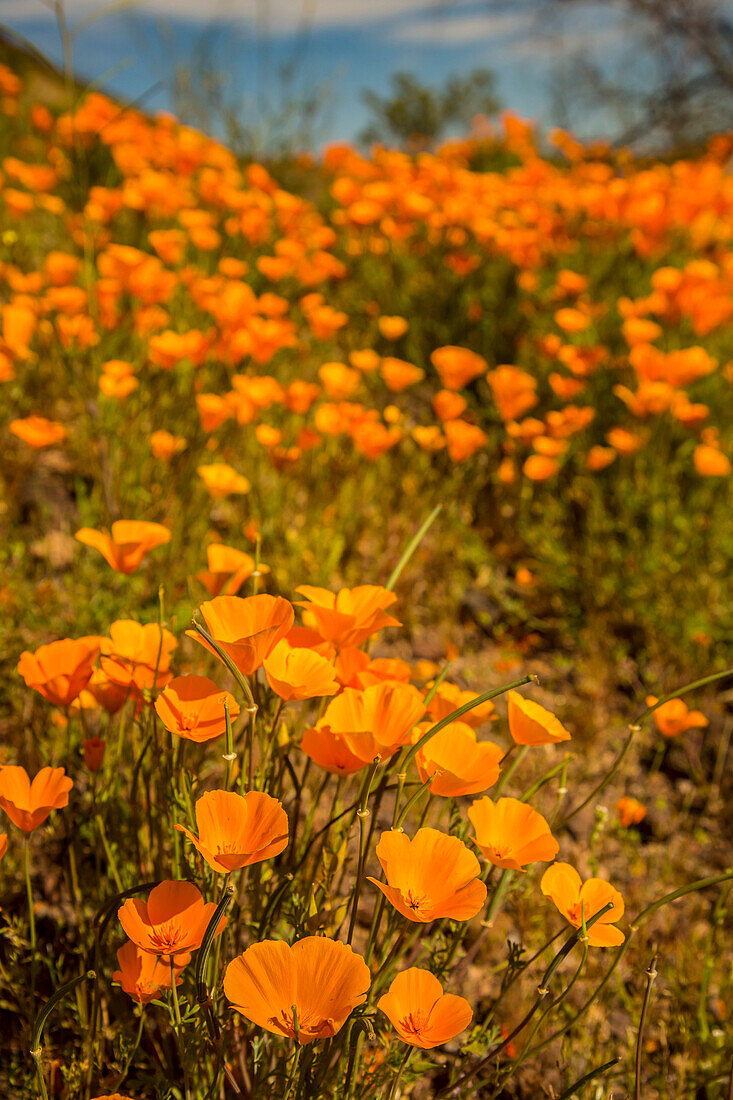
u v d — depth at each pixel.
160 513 2.63
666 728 1.84
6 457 2.89
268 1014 0.93
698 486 3.56
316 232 4.48
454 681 2.63
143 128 4.57
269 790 1.34
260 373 3.55
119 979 1.08
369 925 1.71
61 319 2.73
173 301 3.77
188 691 1.14
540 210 4.80
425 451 3.27
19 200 3.91
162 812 1.37
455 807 1.35
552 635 2.96
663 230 4.59
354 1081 1.20
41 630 2.25
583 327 3.66
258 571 1.44
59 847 1.73
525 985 1.73
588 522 3.26
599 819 1.69
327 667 1.17
